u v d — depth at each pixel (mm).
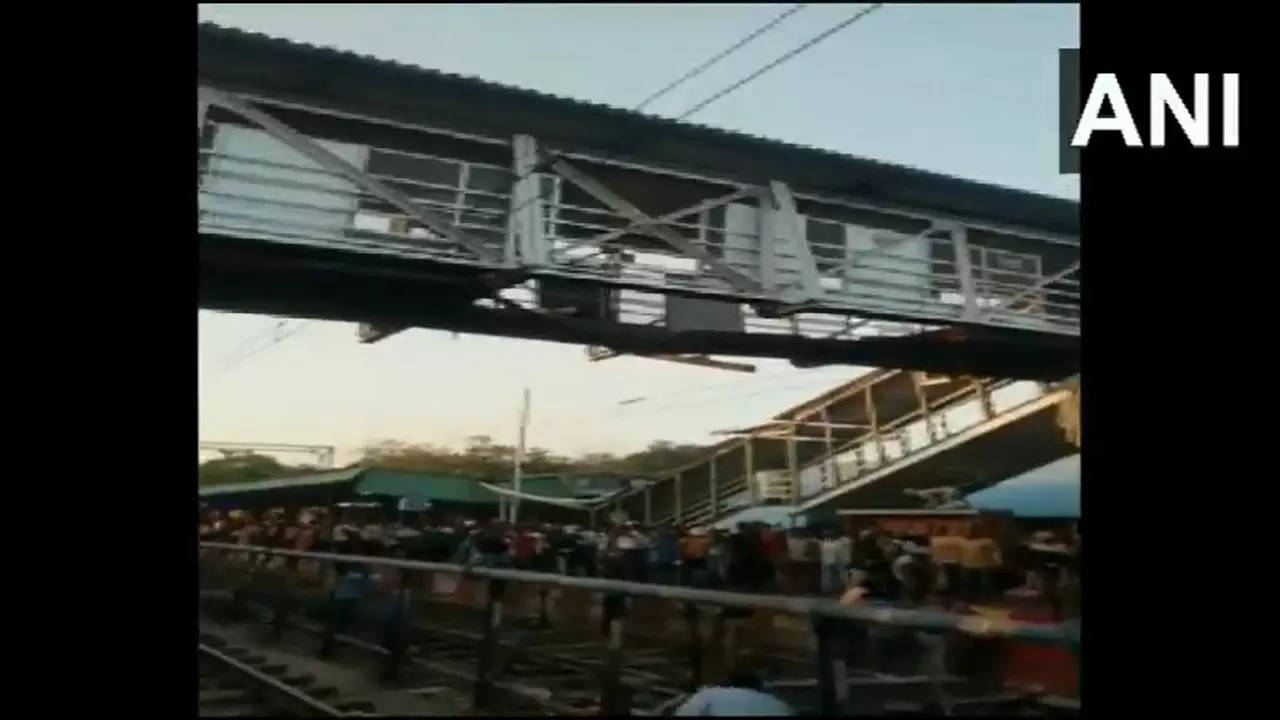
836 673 5469
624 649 7848
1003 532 11891
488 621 7125
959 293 15664
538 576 6875
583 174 13094
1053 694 6031
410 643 8352
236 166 11180
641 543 11609
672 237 13438
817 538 12320
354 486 12023
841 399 18344
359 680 7684
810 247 14750
